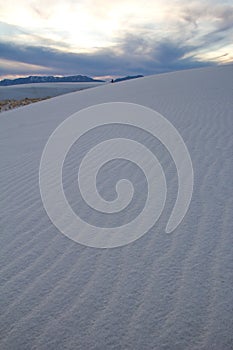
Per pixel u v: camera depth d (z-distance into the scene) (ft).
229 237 6.92
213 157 12.25
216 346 4.29
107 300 5.40
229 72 52.19
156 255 6.61
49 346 4.57
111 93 48.75
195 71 67.67
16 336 4.79
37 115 36.04
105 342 4.55
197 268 5.99
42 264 6.66
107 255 6.81
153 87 47.52
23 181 12.34
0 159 16.55
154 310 5.06
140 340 4.53
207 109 22.00
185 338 4.47
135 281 5.82
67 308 5.29
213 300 5.13
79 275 6.17
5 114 44.04
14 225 8.63
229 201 8.59
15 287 5.95
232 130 15.75
